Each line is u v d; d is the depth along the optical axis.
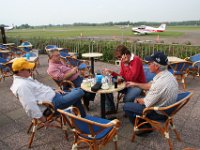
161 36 41.97
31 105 3.04
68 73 4.70
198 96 5.43
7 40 16.06
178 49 8.90
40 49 14.09
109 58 10.59
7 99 5.54
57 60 4.73
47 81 7.15
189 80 6.88
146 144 3.37
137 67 4.05
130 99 3.98
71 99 3.51
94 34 49.41
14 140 3.59
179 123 4.01
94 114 4.52
